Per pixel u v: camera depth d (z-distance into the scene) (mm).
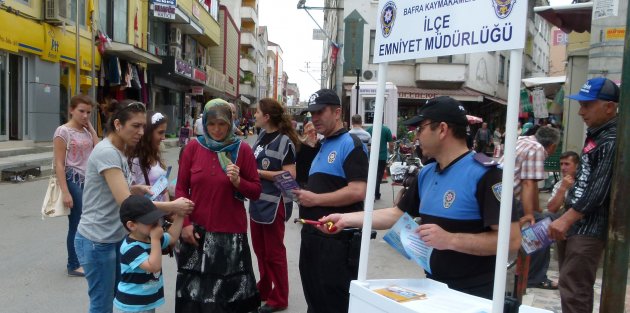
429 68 22656
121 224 3318
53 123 16797
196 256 3559
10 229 7230
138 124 3229
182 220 3336
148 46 25312
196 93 33875
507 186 1773
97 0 19516
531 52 31656
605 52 5035
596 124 3205
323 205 3430
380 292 2113
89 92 19875
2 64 14453
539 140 5109
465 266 2348
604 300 2551
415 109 23391
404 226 2277
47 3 15883
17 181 11359
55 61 16703
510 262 3506
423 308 1919
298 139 4746
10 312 4398
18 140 15266
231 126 3596
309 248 3512
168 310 4594
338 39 23922
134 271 3061
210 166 3543
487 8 1828
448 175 2381
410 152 14445
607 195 3061
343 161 3469
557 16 5738
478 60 23875
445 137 2379
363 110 15602
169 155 19453
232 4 52375
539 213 4480
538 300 4699
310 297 3553
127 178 3346
